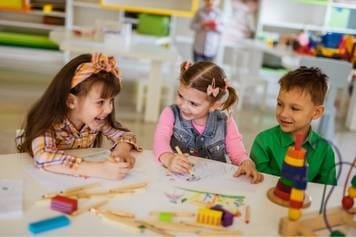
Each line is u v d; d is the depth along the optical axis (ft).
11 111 10.68
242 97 13.20
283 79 4.37
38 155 3.59
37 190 3.14
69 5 17.07
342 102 14.48
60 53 17.52
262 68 17.29
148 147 9.19
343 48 12.13
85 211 2.88
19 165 3.57
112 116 4.42
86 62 3.87
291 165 2.94
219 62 17.33
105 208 2.94
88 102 3.84
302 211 3.05
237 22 17.44
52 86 3.90
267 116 12.75
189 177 3.66
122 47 10.64
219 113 4.68
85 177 3.43
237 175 3.79
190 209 3.07
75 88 3.82
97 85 3.77
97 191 3.21
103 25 11.25
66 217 2.75
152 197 3.20
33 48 17.52
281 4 17.52
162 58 10.21
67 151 4.06
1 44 17.34
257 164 4.42
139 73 17.17
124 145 4.14
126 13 17.51
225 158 4.67
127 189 3.28
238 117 12.31
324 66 10.53
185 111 4.34
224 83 4.31
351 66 10.47
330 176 4.24
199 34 15.65
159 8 17.26
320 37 13.12
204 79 4.16
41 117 3.87
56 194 3.08
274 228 2.91
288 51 12.83
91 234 2.63
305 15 17.67
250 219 3.00
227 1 17.25
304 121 4.27
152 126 10.59
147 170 3.72
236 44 17.52
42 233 2.59
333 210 3.06
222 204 3.20
